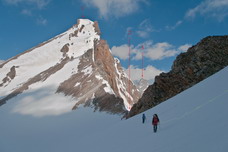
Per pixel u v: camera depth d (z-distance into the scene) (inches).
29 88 4119.1
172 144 446.0
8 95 3954.2
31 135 2428.6
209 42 1808.6
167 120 794.2
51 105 3223.4
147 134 728.3
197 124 486.6
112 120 2311.8
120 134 1016.9
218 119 426.3
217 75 972.6
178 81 1813.5
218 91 684.1
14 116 3110.2
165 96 1850.4
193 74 1727.4
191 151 348.5
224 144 301.9
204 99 712.4
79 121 2527.1
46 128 2559.1
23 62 5698.8
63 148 1583.4
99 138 1189.7
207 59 1713.8
